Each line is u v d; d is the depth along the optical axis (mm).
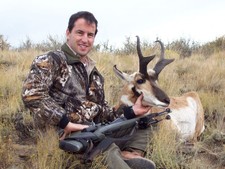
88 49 1955
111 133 1878
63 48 1938
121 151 1986
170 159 2004
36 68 1831
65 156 1895
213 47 6840
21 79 3408
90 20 1922
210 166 2137
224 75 4215
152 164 1805
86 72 1980
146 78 2197
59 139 1896
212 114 3072
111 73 3898
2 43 5977
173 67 4590
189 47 6820
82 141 1742
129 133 2004
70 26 1943
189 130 2686
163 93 2154
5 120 2436
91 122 1968
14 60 4395
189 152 2240
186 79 4070
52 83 1885
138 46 2217
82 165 1893
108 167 1793
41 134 2012
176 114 2619
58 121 1777
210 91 3627
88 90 2002
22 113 2531
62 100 1908
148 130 2090
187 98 2838
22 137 2322
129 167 1774
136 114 1949
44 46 5840
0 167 1879
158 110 2357
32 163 1915
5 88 3109
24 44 6098
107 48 6117
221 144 2443
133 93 2207
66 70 1899
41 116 1791
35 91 1799
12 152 2041
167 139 2137
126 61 4832
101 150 1806
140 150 2047
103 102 2109
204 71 4285
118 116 2125
